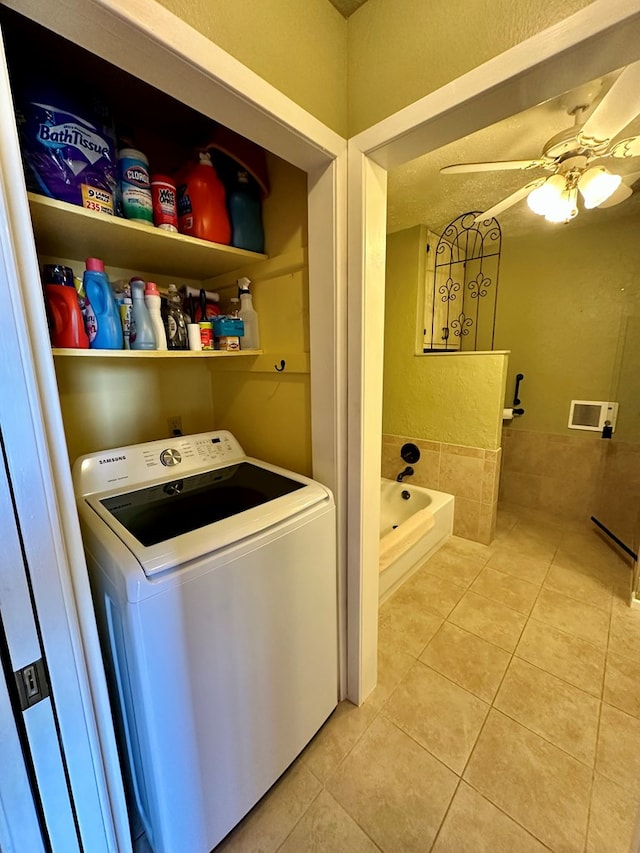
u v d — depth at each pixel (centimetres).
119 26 61
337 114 102
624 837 105
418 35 88
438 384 267
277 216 132
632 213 246
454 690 152
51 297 100
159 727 84
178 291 148
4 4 56
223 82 74
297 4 89
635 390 262
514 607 200
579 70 72
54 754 69
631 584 218
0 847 65
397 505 288
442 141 96
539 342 295
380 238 113
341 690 146
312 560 116
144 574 79
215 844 102
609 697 147
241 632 97
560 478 300
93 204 93
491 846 104
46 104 86
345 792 117
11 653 62
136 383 158
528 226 265
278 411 150
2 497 58
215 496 119
